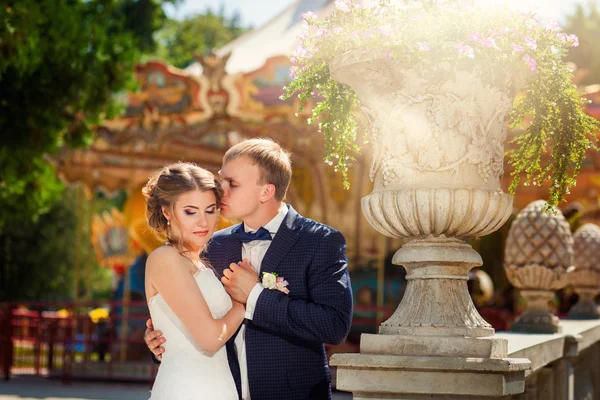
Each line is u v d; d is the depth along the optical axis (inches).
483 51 125.7
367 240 797.9
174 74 606.2
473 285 697.6
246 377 141.4
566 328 294.5
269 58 591.8
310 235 141.6
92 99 514.3
